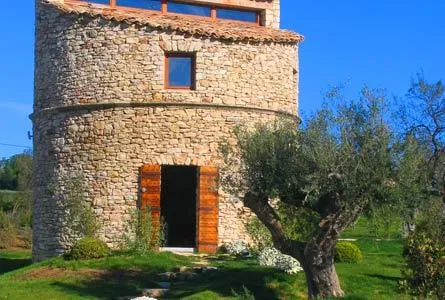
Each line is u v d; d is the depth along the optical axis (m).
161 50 24.52
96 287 19.19
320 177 15.55
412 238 14.70
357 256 21.56
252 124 24.66
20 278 20.80
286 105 26.03
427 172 16.20
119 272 20.73
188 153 24.33
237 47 25.12
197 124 24.45
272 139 16.84
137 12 25.66
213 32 24.72
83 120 24.83
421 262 14.41
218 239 24.22
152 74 24.44
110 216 24.22
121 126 24.41
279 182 16.44
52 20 25.75
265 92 25.45
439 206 15.64
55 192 25.23
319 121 16.06
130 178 24.23
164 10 26.41
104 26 24.72
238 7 27.19
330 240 16.22
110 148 24.42
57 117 25.45
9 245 40.59
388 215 15.36
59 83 25.34
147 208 23.88
